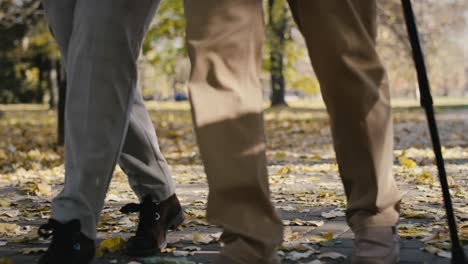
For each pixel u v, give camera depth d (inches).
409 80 1834.4
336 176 251.4
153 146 112.3
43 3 105.7
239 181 83.0
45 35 991.6
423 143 422.9
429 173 238.1
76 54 95.7
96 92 94.8
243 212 83.9
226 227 83.7
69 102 96.0
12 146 428.8
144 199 113.8
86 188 95.3
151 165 112.9
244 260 82.7
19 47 1336.1
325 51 92.2
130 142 111.0
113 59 95.2
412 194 193.2
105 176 96.7
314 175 255.3
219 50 84.3
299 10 93.2
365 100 93.2
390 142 96.5
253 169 83.3
